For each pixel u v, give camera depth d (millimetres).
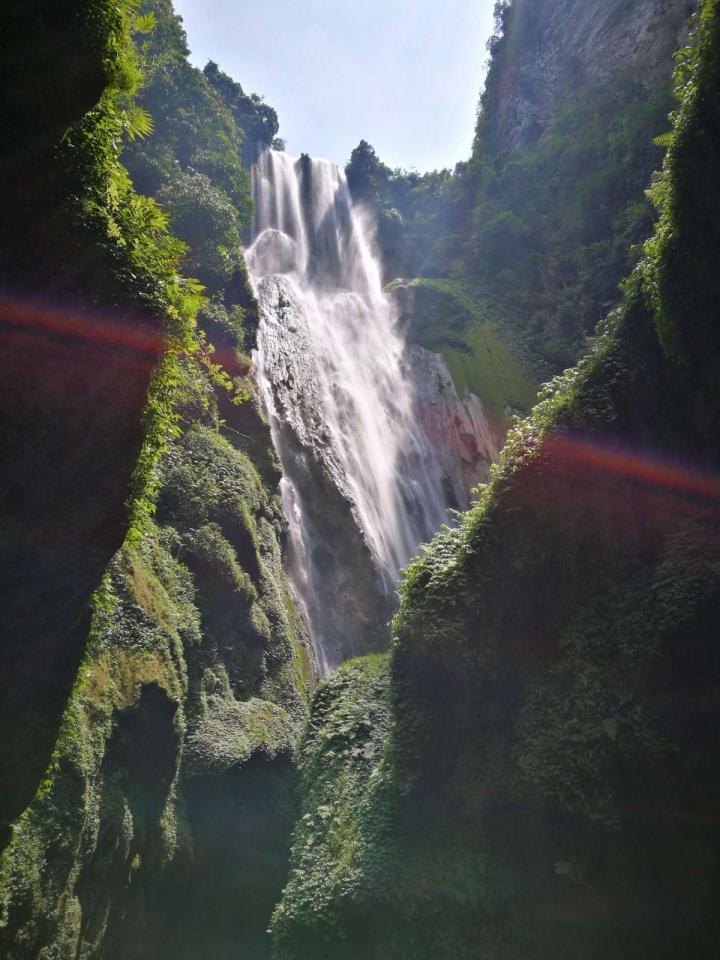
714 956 7168
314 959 8953
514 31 52562
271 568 17406
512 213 38031
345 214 41562
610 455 9305
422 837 9016
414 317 35031
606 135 35688
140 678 10242
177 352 6824
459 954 8062
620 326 9867
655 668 7777
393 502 26219
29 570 5734
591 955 7527
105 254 5855
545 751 8180
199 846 11148
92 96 5430
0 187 5148
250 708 13242
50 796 7746
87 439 5941
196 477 15555
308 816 11203
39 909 7094
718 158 7707
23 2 4668
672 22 35875
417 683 10023
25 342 5363
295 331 27641
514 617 9328
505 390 31156
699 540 8281
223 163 23422
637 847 7570
